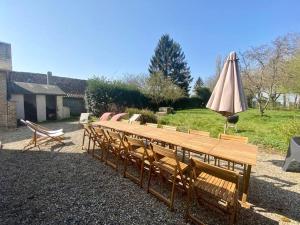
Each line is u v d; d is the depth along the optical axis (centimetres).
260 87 1545
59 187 339
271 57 1456
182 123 1150
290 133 693
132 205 289
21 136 804
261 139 723
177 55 3722
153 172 378
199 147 314
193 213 273
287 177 419
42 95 1466
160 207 285
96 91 1494
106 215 263
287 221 263
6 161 471
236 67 415
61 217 256
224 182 265
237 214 261
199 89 3025
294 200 321
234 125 984
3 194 313
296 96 1831
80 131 915
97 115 1485
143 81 2402
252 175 427
